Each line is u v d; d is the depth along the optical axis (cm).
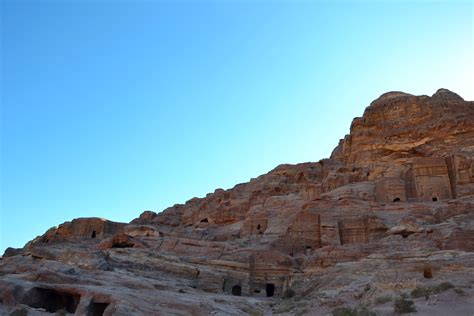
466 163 6712
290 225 6297
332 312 2767
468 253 4044
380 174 7706
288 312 3378
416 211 5753
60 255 4819
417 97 9356
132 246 6512
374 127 9394
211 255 6016
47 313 3041
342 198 6500
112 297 2980
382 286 3045
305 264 5144
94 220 9056
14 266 4406
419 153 8319
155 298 3167
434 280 3120
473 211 5444
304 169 9656
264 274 5300
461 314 2202
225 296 4278
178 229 8312
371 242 5425
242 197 9575
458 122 8200
